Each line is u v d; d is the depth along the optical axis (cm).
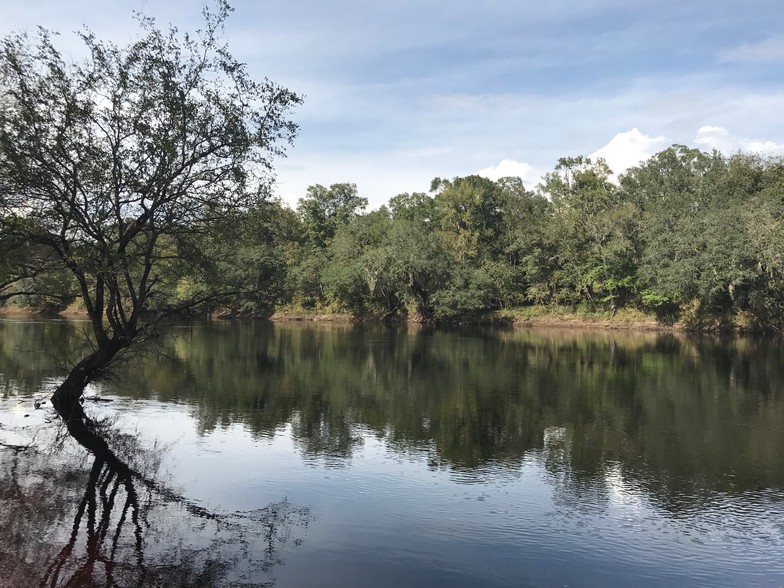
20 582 776
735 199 5881
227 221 1638
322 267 7994
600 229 6706
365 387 2392
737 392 2347
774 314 5394
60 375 2366
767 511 1096
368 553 900
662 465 1377
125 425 1662
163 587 778
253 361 3142
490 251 7962
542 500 1141
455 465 1357
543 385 2492
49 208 1449
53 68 1400
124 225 1541
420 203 9569
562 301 7262
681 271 5303
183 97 1486
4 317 6297
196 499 1110
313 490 1173
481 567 863
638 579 841
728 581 838
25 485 1150
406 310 7531
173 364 2948
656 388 2430
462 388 2402
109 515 1018
